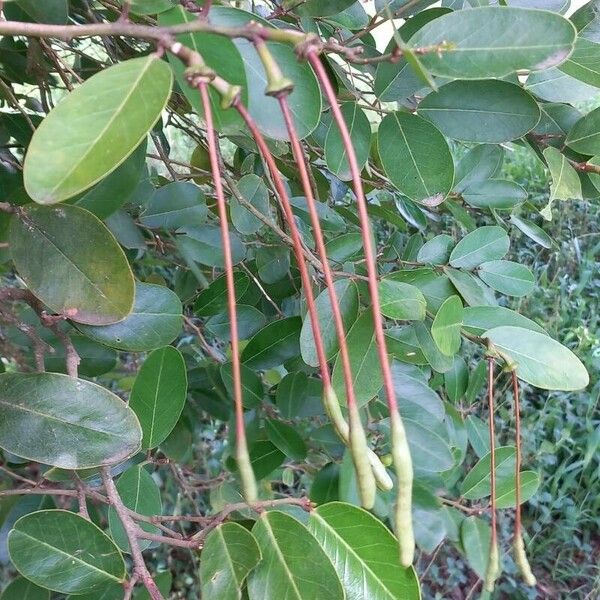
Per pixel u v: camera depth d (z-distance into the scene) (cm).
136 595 33
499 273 43
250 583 28
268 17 38
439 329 33
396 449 20
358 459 20
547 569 99
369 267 19
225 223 19
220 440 89
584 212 135
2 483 58
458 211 49
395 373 42
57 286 28
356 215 56
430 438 41
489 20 25
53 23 33
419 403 41
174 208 45
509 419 104
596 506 101
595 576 98
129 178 32
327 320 35
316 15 39
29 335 33
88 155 20
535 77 37
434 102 36
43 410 29
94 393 29
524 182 136
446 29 25
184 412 56
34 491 32
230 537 28
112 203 32
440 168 34
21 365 40
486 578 32
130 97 21
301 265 21
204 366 54
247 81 25
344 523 30
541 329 37
